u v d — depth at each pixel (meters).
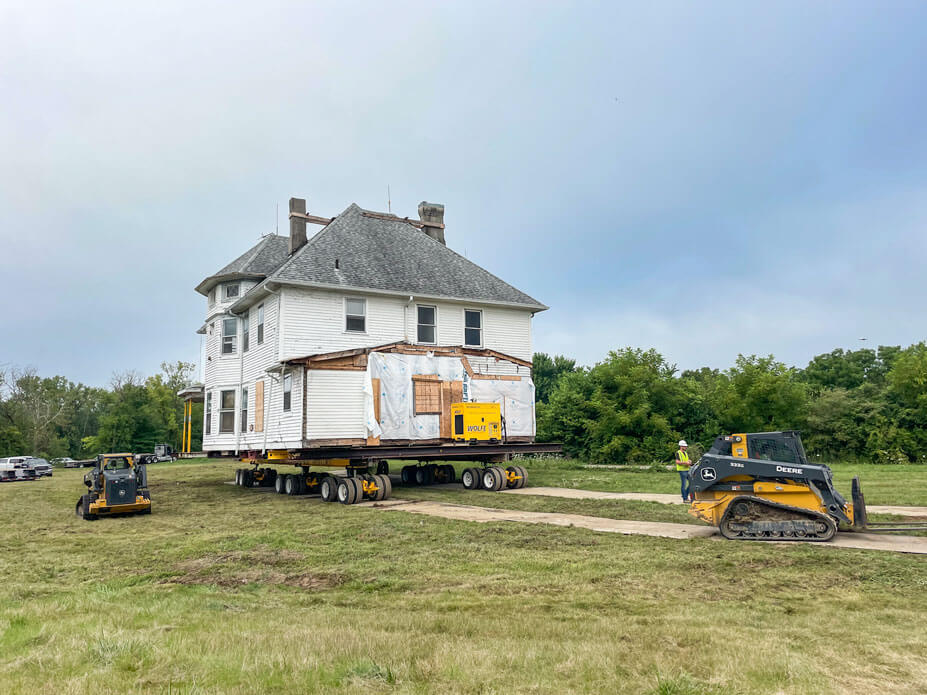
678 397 36.03
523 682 4.77
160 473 35.84
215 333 28.33
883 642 5.82
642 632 6.06
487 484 21.55
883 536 11.31
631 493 19.28
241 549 11.73
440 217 31.59
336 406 21.22
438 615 6.89
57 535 14.20
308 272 23.19
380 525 13.78
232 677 4.86
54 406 79.56
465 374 23.62
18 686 4.66
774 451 11.69
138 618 6.82
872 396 40.00
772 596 7.67
